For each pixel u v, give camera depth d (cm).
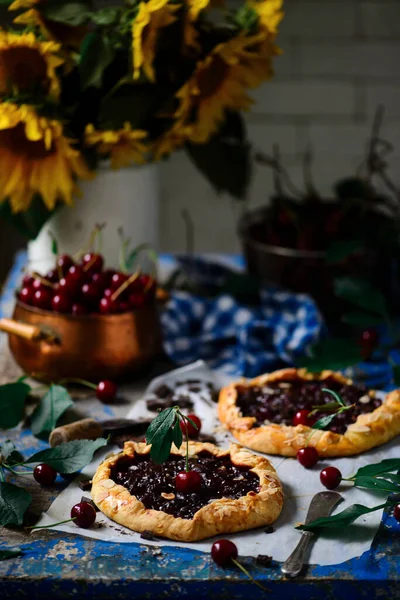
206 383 143
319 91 229
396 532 113
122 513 113
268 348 155
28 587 106
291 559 107
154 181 167
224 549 107
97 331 139
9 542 111
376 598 106
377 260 163
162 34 142
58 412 131
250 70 148
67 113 142
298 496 118
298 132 232
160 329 146
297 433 126
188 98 144
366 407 132
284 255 161
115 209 161
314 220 166
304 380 140
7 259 236
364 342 152
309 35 224
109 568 107
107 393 139
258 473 118
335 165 235
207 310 161
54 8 139
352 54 226
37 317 140
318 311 158
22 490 114
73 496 118
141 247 149
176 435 112
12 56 137
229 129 162
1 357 153
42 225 148
